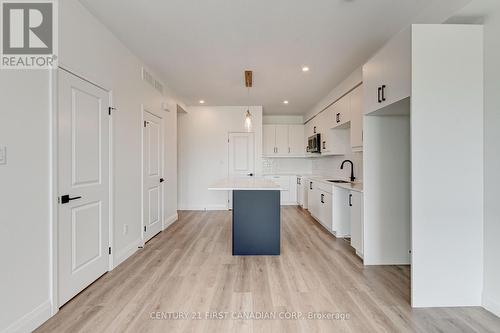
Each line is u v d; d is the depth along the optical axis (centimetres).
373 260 300
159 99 432
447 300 210
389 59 241
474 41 207
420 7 240
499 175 196
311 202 561
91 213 253
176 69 395
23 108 178
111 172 285
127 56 323
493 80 199
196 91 508
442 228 209
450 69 207
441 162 208
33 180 185
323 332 179
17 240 172
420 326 186
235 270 285
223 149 639
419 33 206
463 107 207
